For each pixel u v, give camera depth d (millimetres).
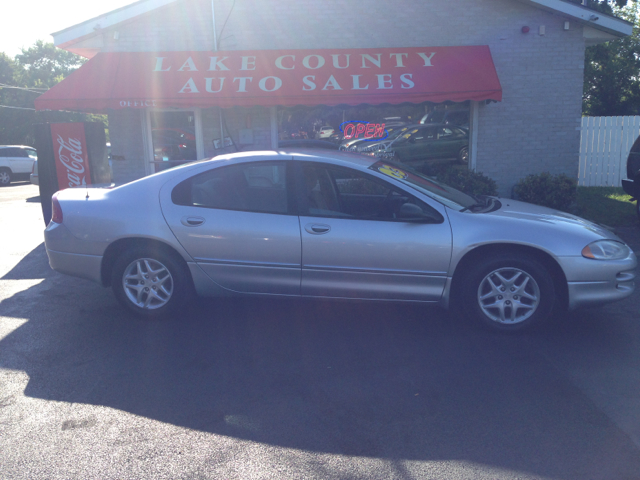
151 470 2857
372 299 4727
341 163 4789
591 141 14227
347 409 3471
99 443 3115
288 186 4773
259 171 4824
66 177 9023
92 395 3688
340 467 2867
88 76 9367
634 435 3137
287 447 3059
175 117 10234
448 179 9625
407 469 2846
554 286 4633
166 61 9609
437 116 10125
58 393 3717
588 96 24375
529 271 4508
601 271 4441
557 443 3066
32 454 3012
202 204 4844
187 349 4445
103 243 4918
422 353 4316
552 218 4801
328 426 3275
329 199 4777
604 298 4504
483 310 4633
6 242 8938
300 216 4691
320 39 9961
